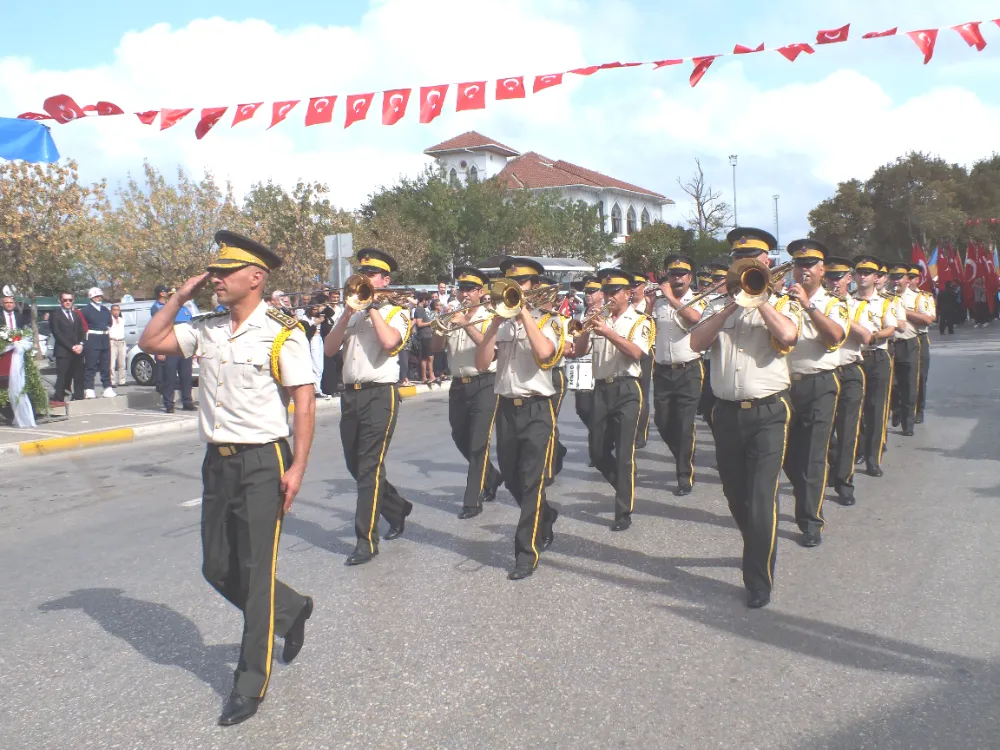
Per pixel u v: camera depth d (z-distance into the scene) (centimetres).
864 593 500
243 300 386
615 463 664
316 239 2738
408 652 435
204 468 392
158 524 723
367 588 534
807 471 602
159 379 1405
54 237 2033
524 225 4066
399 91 683
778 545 604
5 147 634
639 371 662
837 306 620
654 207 6112
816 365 609
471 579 547
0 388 1230
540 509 558
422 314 1697
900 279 1015
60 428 1225
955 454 888
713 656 421
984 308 3219
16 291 2320
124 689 408
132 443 1186
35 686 414
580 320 641
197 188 2747
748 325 495
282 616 405
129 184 2736
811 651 423
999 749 329
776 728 351
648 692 385
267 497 382
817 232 4181
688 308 743
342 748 346
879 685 385
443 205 3928
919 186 4066
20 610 521
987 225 4062
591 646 437
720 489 787
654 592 514
